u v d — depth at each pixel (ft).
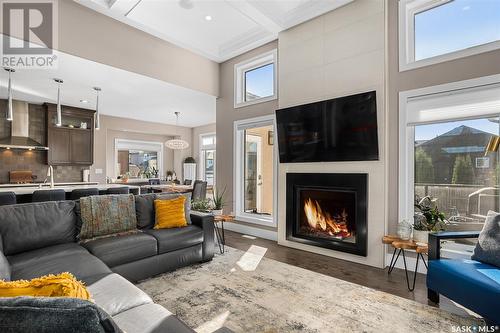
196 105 20.38
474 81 8.91
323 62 12.44
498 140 7.68
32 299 2.18
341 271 10.21
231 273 9.86
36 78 14.08
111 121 24.52
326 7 12.01
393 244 9.18
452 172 9.69
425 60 9.91
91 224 9.14
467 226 9.39
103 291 5.27
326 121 11.96
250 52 16.06
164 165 30.63
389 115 10.78
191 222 11.41
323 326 6.55
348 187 11.46
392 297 8.07
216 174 18.19
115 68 12.69
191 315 6.98
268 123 15.17
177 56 15.35
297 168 13.39
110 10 11.87
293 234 13.25
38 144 19.67
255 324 6.60
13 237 7.58
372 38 10.97
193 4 12.11
